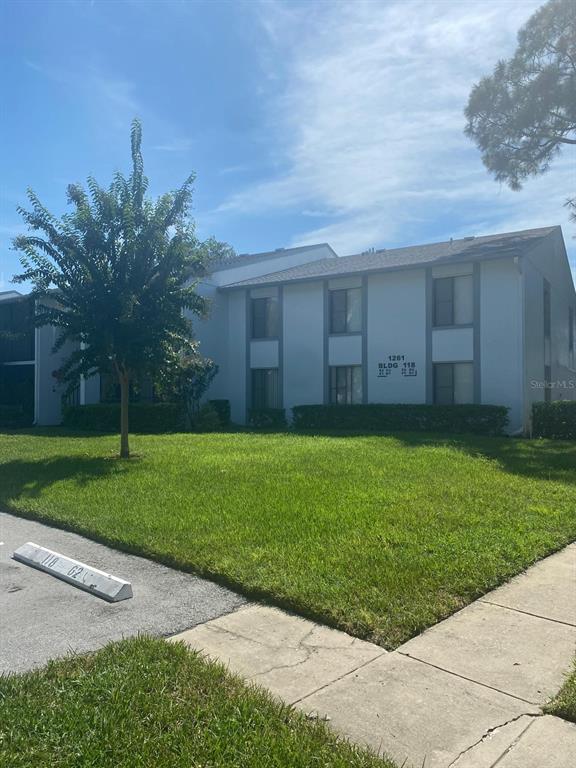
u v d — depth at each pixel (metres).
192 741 3.07
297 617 4.77
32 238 12.59
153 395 22.70
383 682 3.78
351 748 3.07
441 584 5.24
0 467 11.83
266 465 11.09
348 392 22.20
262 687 3.68
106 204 12.85
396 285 21.06
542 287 20.95
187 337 13.99
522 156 21.80
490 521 7.15
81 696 3.47
